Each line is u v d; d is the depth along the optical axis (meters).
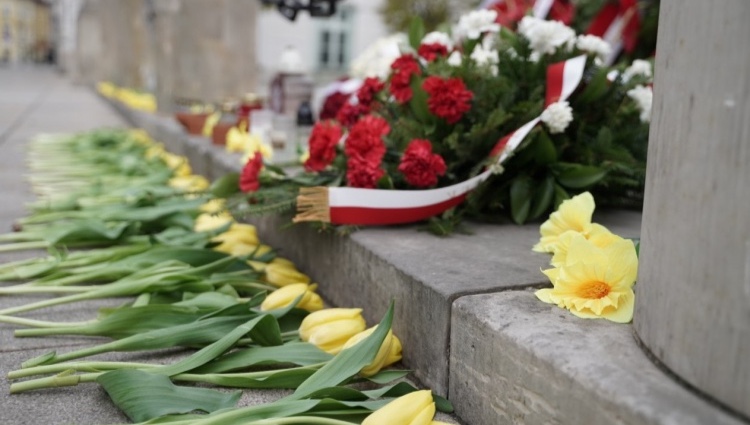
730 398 1.07
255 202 2.72
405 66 2.67
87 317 2.24
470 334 1.58
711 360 1.10
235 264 2.45
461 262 1.94
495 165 2.36
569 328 1.44
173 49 7.42
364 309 2.16
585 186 2.52
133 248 2.57
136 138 6.75
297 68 6.36
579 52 2.77
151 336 1.76
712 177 1.09
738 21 1.04
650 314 1.27
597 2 5.38
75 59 24.97
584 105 2.71
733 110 1.05
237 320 1.83
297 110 6.28
